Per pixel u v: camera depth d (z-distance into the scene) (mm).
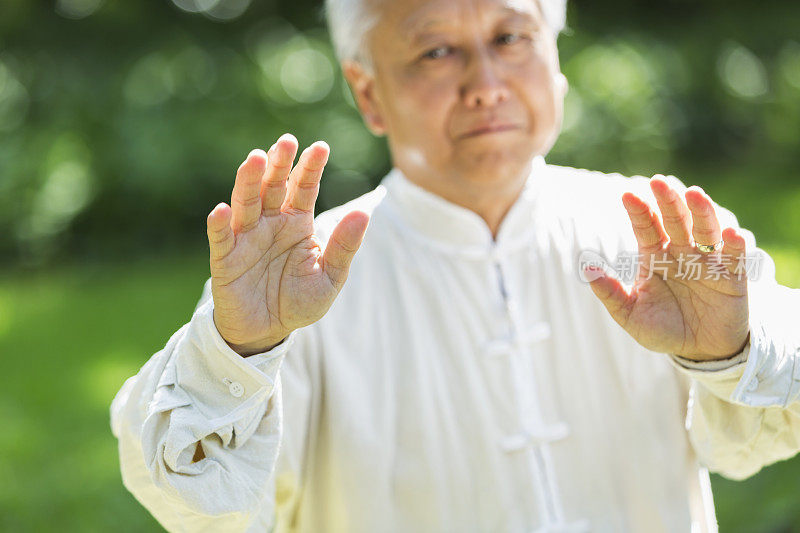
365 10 1636
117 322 5344
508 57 1574
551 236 1704
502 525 1591
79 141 7078
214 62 7414
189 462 1231
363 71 1731
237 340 1221
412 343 1624
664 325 1302
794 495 2623
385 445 1580
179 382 1252
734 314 1264
